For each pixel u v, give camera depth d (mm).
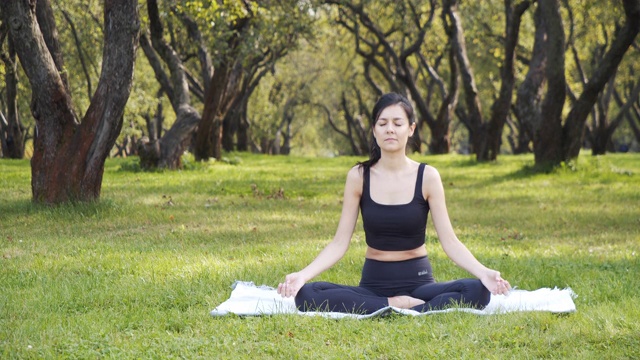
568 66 35094
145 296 5723
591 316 5031
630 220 10703
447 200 13367
